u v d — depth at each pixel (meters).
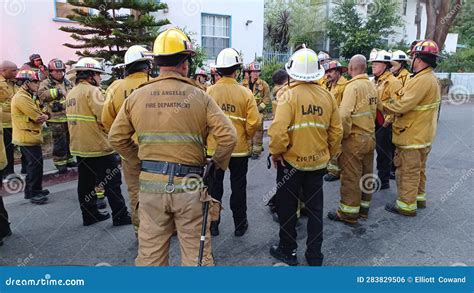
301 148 3.04
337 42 18.55
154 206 2.30
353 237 3.81
